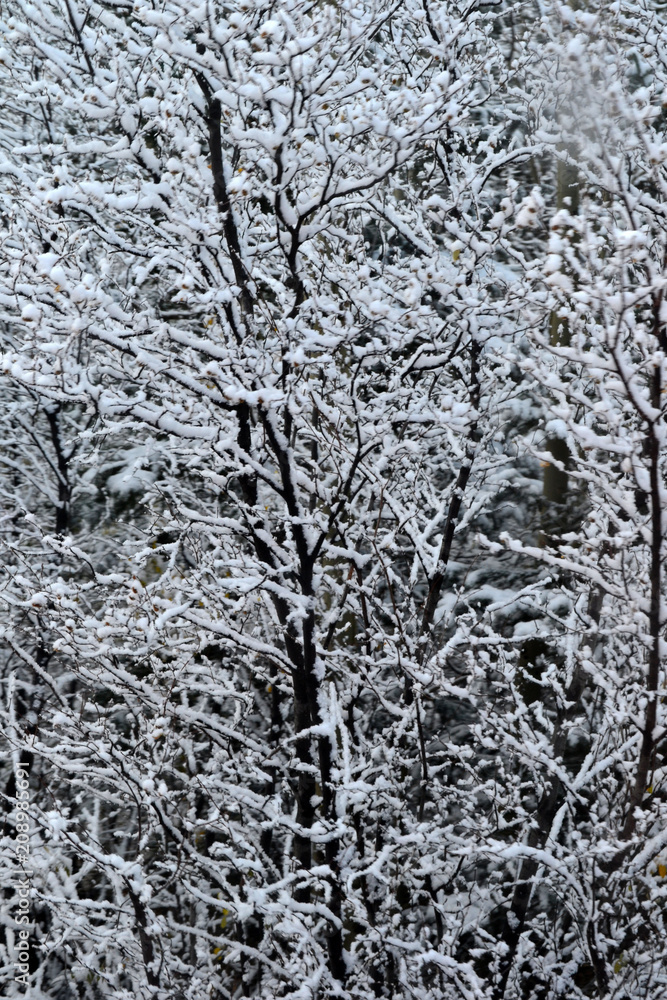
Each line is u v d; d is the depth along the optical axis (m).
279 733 7.38
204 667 6.13
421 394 6.66
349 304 5.79
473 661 5.39
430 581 6.12
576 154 5.33
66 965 7.07
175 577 5.58
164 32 4.19
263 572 5.09
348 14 4.61
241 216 5.14
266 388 4.39
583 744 7.98
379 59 6.23
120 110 4.70
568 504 8.45
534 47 5.79
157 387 4.93
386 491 6.13
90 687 5.96
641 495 4.95
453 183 6.09
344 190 4.60
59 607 5.33
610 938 5.20
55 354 4.05
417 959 5.21
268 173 4.75
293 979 5.38
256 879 6.18
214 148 4.93
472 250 5.30
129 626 5.19
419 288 4.38
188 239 4.77
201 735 7.66
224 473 7.95
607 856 4.89
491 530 9.05
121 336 4.57
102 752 5.21
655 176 4.00
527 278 4.76
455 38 5.47
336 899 5.30
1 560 7.90
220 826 5.74
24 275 4.44
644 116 3.61
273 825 5.18
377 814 6.30
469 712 7.95
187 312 6.92
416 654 5.90
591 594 5.94
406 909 5.98
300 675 5.28
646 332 4.31
